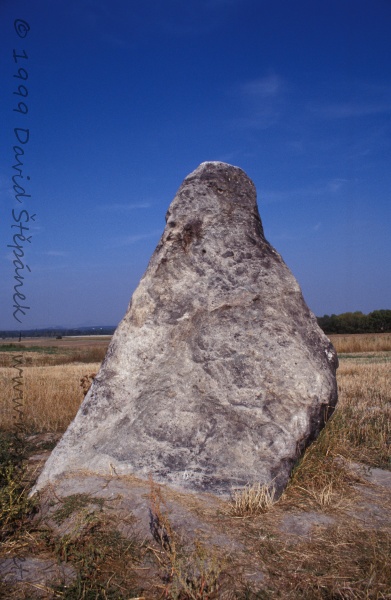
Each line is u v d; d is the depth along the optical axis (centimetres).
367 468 579
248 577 335
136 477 468
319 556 367
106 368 547
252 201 623
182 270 573
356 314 5900
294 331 549
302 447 512
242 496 441
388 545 385
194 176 619
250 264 577
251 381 521
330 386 536
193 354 541
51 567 341
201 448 493
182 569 331
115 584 324
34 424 835
